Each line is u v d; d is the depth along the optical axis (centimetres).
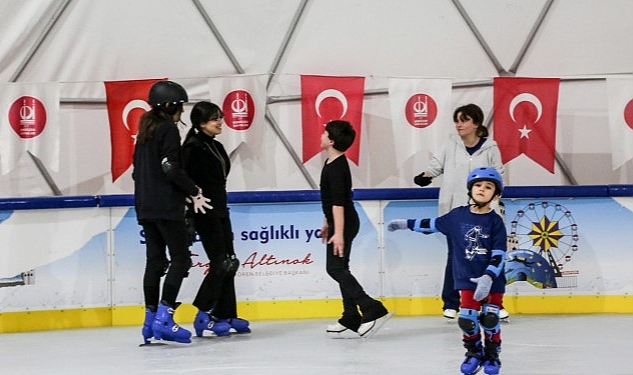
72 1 1000
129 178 1016
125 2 1007
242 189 1019
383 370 666
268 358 721
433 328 857
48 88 959
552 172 988
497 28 1038
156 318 776
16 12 991
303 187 1030
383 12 1031
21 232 895
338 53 1031
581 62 1045
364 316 796
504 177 1005
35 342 827
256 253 929
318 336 823
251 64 1024
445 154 875
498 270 603
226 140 988
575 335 804
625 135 979
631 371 649
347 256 801
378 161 1038
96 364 711
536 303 930
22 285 895
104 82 957
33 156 990
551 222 929
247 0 1018
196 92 1018
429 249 938
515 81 980
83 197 903
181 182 759
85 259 909
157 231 794
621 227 929
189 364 702
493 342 619
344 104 988
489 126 1042
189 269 853
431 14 1036
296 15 1023
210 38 1018
